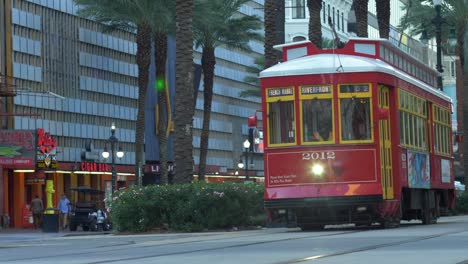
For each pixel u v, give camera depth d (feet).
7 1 232.12
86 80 270.05
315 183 103.71
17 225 226.99
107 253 77.51
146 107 303.07
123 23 245.65
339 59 105.19
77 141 263.49
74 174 260.42
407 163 113.09
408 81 115.44
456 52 239.71
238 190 127.03
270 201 104.99
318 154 103.81
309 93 104.42
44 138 210.79
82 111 266.77
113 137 227.20
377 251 67.00
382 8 197.67
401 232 94.89
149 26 228.84
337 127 103.76
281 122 105.40
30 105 240.53
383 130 105.91
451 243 75.05
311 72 104.32
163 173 255.50
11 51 232.94
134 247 85.61
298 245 77.00
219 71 366.84
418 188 118.11
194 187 125.70
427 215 123.54
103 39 279.90
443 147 134.82
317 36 173.17
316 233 99.35
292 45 112.68
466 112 232.12
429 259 59.16
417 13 257.14
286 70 105.19
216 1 245.45
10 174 226.79
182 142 137.90
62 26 257.96
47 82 249.96
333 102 103.91
